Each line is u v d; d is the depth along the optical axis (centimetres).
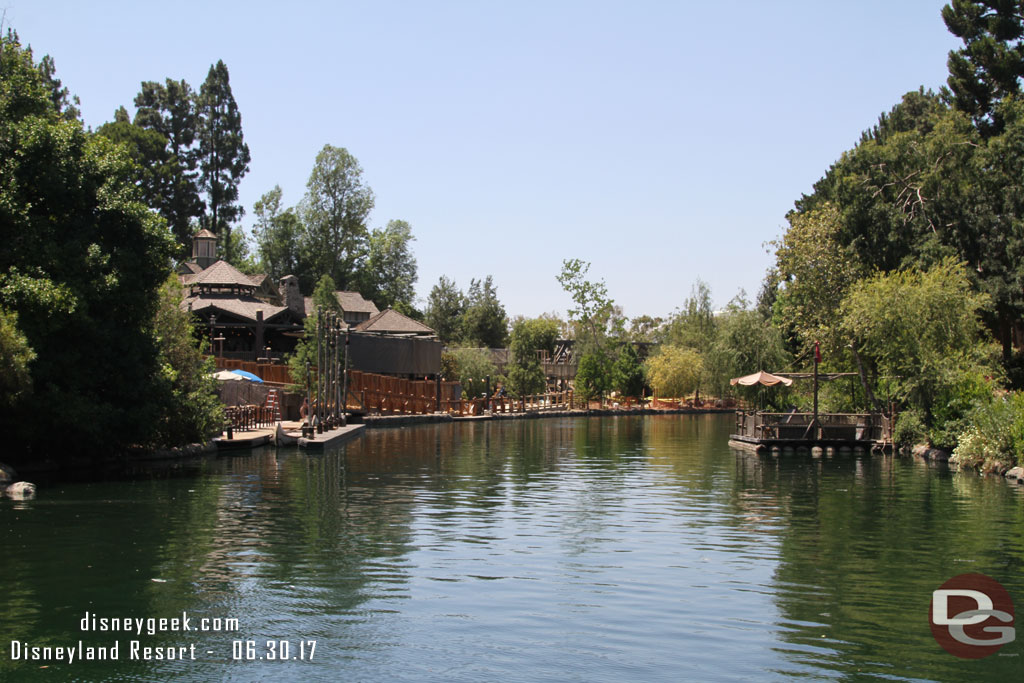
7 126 2766
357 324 9688
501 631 1240
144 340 3022
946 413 3772
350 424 5497
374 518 2098
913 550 1792
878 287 4112
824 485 2847
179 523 1994
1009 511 2303
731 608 1360
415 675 1077
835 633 1245
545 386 9275
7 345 2442
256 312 7131
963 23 4997
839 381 4847
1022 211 4347
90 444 2872
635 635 1227
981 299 3994
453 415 7050
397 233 12000
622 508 2317
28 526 1938
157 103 10269
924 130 6531
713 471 3281
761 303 9738
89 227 2834
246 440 3944
